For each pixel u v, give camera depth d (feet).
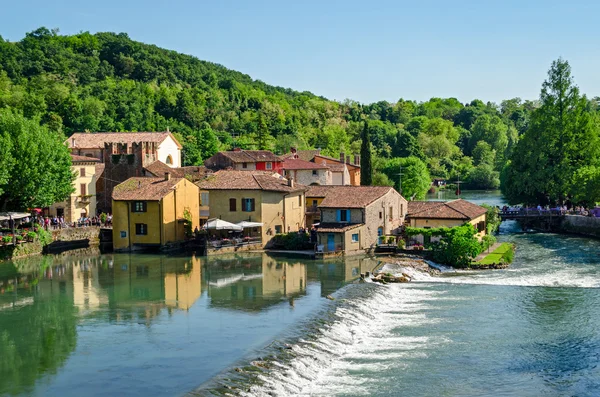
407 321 183.83
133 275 245.65
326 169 469.16
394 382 138.62
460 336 169.78
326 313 183.21
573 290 218.59
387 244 296.30
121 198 309.42
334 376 141.90
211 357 147.43
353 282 229.04
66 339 162.61
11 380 134.92
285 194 320.70
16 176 295.89
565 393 134.21
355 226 288.51
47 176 308.40
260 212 310.45
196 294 211.41
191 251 307.17
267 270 254.06
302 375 140.15
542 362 151.23
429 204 333.42
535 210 397.80
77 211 375.25
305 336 162.71
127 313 187.83
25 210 310.86
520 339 167.32
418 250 282.56
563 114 419.33
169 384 131.75
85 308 193.98
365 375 142.51
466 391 134.82
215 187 317.63
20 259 285.23
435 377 141.69
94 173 387.75
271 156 488.85
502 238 357.82
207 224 299.58
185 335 164.66
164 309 192.13
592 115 470.39
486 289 221.25
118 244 311.27
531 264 267.80
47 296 210.18
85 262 277.03
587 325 178.60
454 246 261.03
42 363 144.97
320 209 299.58
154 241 308.40
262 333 165.27
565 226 387.55
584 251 302.66
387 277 234.17
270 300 201.67
